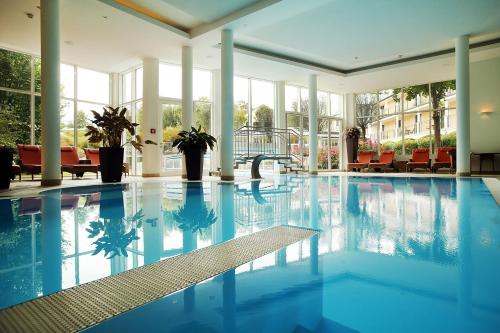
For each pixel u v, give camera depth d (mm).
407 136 14633
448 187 6156
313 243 2100
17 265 1696
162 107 11234
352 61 11828
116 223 2850
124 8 7270
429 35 9242
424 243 2053
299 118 14656
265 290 1351
